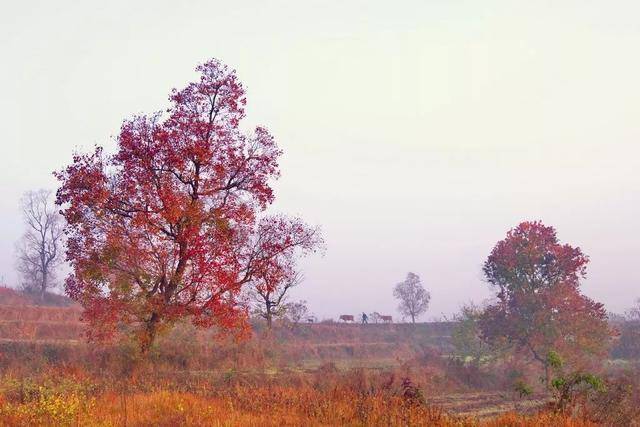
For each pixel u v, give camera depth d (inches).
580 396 770.8
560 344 1589.6
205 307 1011.9
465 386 1385.3
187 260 1002.1
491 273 1812.3
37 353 1031.6
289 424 591.2
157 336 1058.1
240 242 1060.5
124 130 992.9
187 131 1018.7
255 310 1459.2
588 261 1706.4
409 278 3422.7
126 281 985.5
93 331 1043.9
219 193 1059.3
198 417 590.2
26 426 525.3
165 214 967.6
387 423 623.2
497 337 1715.1
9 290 2204.7
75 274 994.1
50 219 2544.3
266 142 1082.1
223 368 1095.6
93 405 608.7
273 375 1058.1
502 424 675.4
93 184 960.9
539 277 1734.7
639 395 823.1
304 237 1130.0
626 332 2127.2
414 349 2283.5
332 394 779.4
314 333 2241.6
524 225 1770.4
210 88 1047.6
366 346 2091.5
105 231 981.2
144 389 788.6
